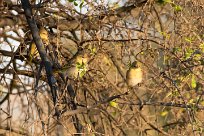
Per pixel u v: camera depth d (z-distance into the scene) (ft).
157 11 44.14
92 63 40.60
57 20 39.96
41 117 29.78
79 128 34.19
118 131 45.42
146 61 39.88
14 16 41.65
